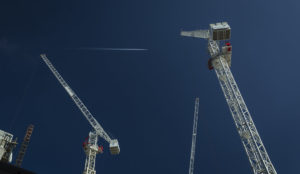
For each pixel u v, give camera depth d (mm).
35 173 38375
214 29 80562
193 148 153750
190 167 148125
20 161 118812
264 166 58250
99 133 137750
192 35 90562
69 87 149750
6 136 92750
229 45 80188
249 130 64562
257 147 61312
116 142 133250
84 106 146000
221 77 77875
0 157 84812
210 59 81375
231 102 72500
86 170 118438
